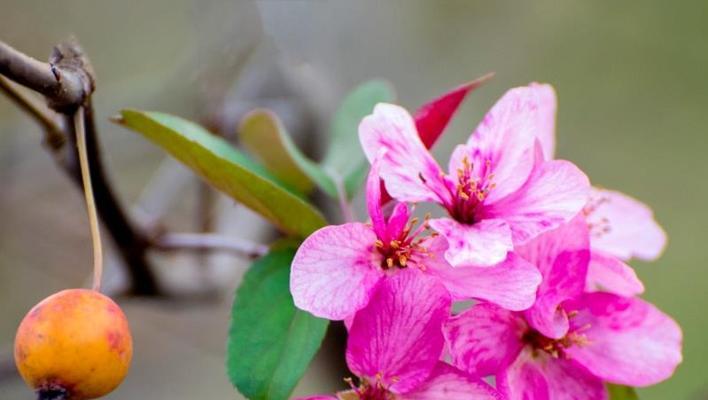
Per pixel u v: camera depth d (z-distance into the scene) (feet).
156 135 0.93
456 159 0.93
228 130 1.25
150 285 1.10
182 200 1.31
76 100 0.89
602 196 1.00
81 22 1.66
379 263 0.89
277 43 1.35
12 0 1.59
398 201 0.90
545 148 0.96
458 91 0.94
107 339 0.85
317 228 0.93
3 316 1.47
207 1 1.35
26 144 1.40
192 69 1.38
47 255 1.42
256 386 0.90
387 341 0.88
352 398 0.89
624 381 0.92
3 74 0.86
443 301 0.87
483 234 0.90
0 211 1.38
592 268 0.92
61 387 0.84
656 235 1.00
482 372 0.89
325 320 0.91
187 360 1.54
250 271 0.93
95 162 0.96
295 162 1.02
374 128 0.91
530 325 0.91
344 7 1.61
